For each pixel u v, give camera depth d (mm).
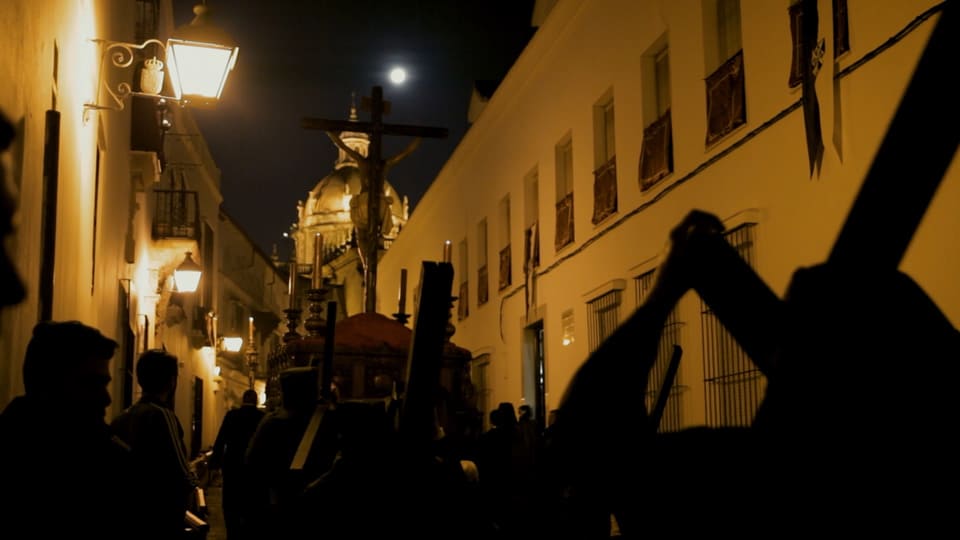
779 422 1168
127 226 13812
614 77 12734
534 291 16094
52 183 5691
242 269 39531
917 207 1108
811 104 7426
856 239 1159
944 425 1117
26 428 2910
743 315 1211
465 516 2877
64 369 3018
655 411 1896
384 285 37125
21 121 4859
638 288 11531
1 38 4340
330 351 4852
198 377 28203
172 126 22125
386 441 2873
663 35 11258
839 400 1134
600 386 1244
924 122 1081
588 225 13695
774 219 8367
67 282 6824
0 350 4426
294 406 5602
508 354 17828
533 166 16547
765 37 8641
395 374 11133
